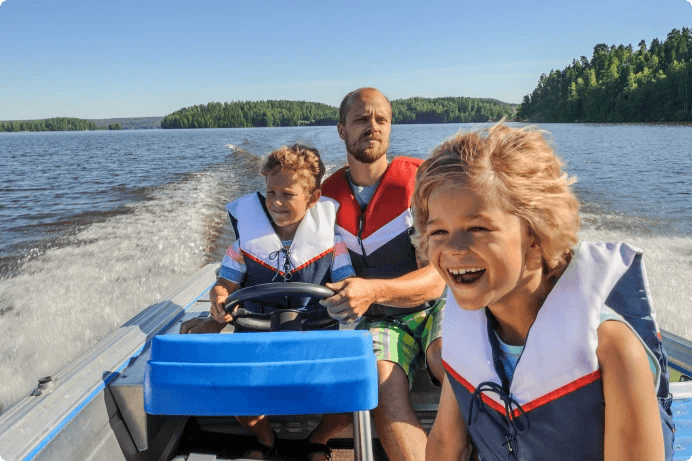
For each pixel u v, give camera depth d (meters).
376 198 1.96
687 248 5.80
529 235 0.67
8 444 1.14
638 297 0.76
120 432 1.43
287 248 1.81
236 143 26.44
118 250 5.68
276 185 1.76
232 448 1.55
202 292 2.37
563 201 0.66
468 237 0.64
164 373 1.18
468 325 0.84
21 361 3.32
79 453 1.28
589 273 0.72
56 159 23.78
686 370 1.68
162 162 18.12
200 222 6.77
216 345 1.20
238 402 1.17
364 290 1.60
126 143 41.66
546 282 0.76
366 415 1.23
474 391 0.84
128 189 10.75
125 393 1.42
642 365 0.68
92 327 3.80
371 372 1.19
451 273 0.67
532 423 0.76
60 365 3.29
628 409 0.68
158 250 5.61
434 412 1.66
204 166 14.75
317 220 1.84
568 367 0.71
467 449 0.99
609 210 7.82
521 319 0.77
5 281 4.80
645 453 0.68
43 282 4.76
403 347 1.69
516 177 0.63
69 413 1.27
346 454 1.71
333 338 1.21
